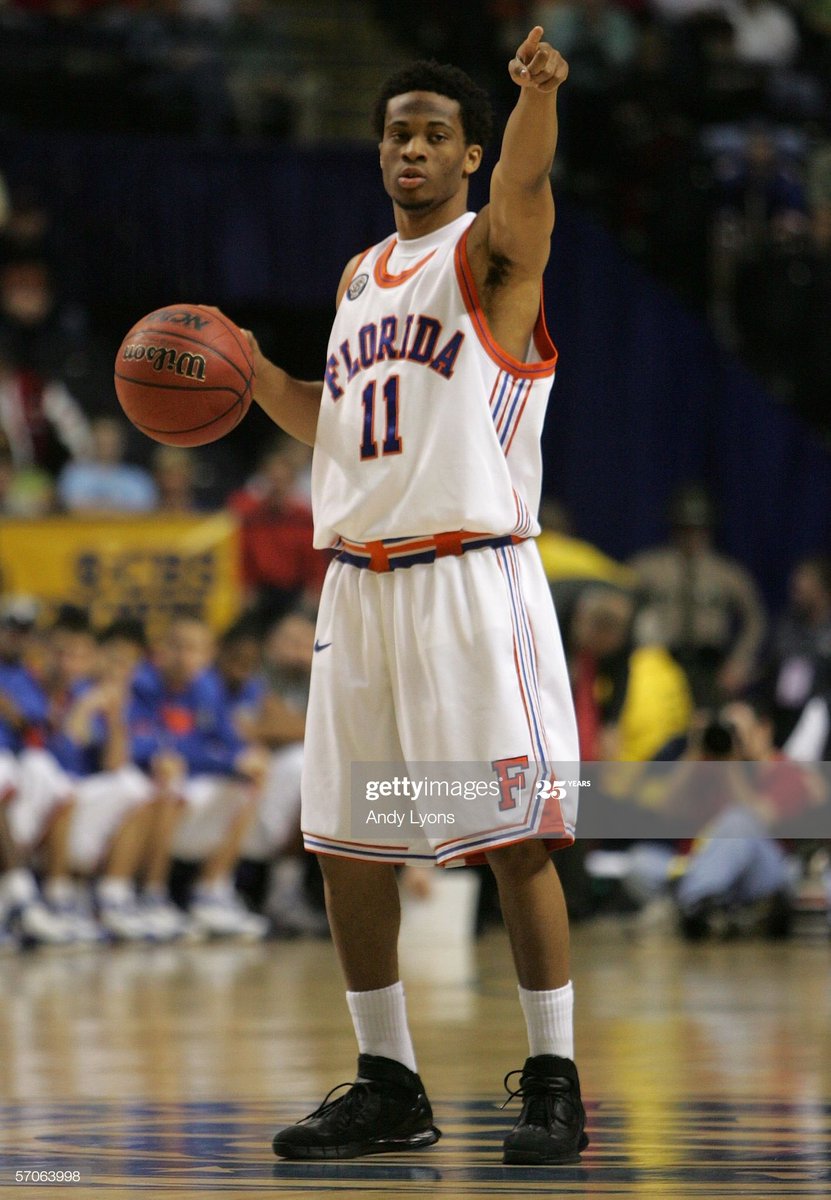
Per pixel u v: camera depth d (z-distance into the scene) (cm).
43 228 3812
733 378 4038
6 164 3797
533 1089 954
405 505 962
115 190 3834
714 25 4688
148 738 2925
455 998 1933
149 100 4200
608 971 2294
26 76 4159
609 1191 819
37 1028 1614
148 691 2947
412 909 2780
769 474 4044
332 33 4628
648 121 4353
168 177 3847
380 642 981
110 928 2816
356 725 984
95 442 3522
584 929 3114
